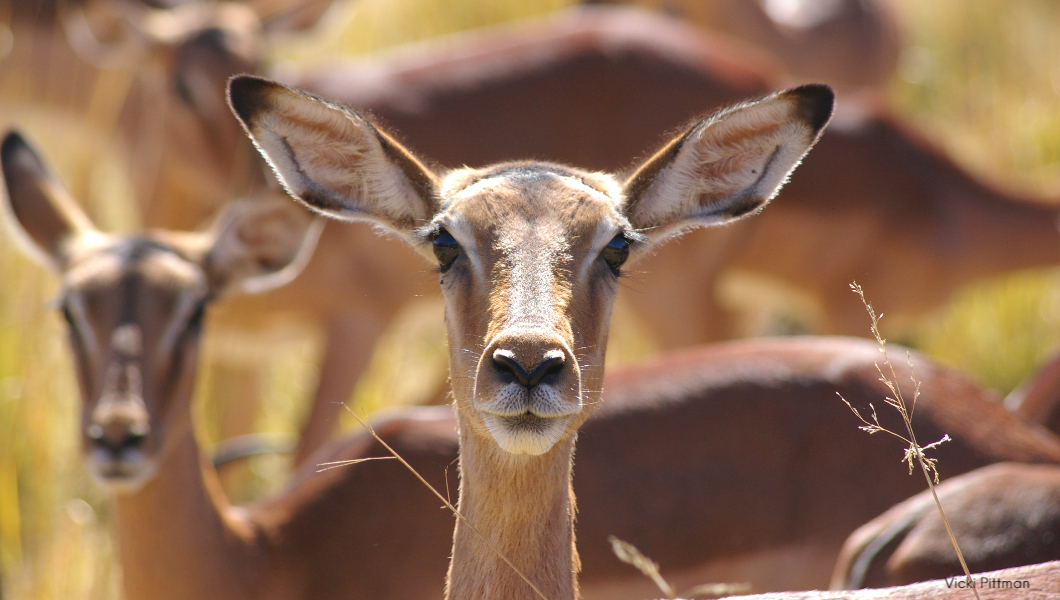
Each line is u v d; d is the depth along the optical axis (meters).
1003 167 19.55
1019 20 24.41
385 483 9.58
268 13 16.34
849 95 20.61
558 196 6.30
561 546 6.27
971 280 15.52
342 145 6.87
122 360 8.75
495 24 22.20
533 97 14.49
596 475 9.50
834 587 8.34
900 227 14.95
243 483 14.17
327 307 14.05
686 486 9.53
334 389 13.99
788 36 21.11
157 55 14.31
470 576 6.24
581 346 5.97
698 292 14.45
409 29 22.00
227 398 14.49
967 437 9.45
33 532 11.88
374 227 7.43
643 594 9.39
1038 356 15.83
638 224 6.89
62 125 17.56
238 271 9.88
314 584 9.21
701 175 6.96
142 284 9.09
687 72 14.81
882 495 9.34
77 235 9.88
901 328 15.62
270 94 6.71
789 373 9.95
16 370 12.76
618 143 14.52
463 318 6.12
